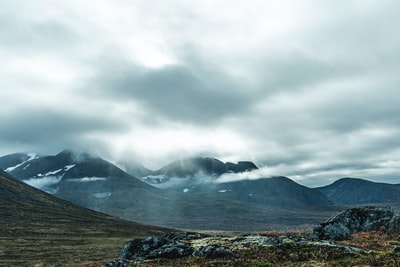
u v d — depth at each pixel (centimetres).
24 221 13050
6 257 7419
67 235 11488
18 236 10338
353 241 3566
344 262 2600
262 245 3148
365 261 2598
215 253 3031
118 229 14600
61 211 16962
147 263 3006
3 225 11712
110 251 8762
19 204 16012
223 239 3562
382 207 4625
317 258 2762
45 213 15488
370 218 4469
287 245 3088
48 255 7894
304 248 3006
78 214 17275
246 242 3334
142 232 14725
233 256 2944
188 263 2864
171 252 3228
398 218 4012
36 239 10144
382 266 2445
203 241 3547
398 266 2420
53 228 12538
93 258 7619
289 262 2691
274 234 3744
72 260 7325
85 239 11006
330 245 3042
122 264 3042
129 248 3709
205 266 2708
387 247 3234
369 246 3281
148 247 3612
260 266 2633
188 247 3294
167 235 4131
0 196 16438
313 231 3788
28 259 7356
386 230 3991
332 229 3750
